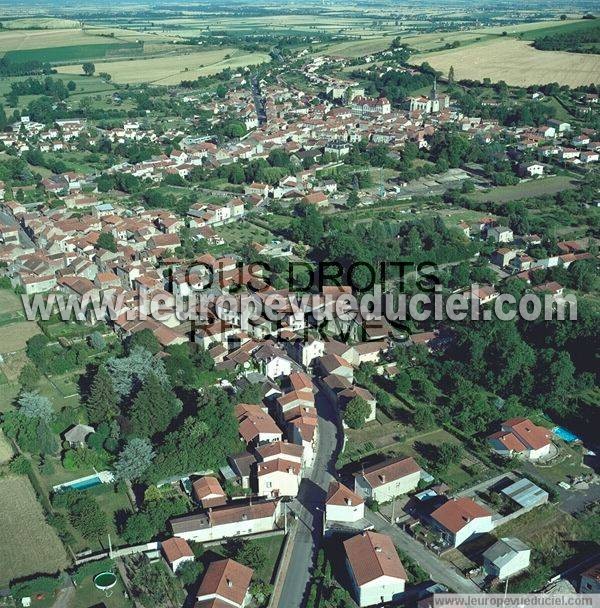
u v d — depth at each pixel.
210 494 162.38
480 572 144.88
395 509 163.25
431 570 145.75
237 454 174.62
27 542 152.50
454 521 152.62
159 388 188.38
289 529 156.75
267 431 180.38
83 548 151.12
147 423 183.88
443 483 171.12
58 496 161.88
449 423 195.12
